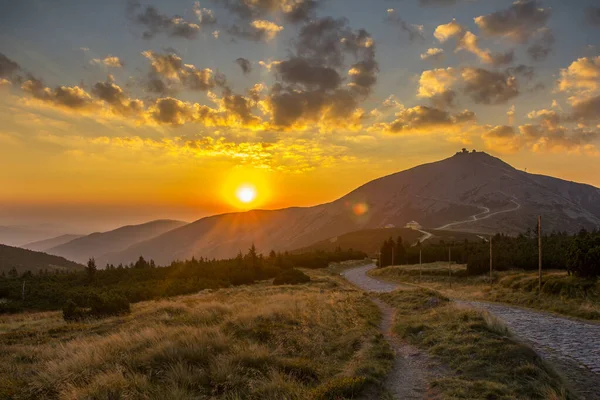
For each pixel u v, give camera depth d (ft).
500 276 142.41
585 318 67.72
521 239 236.63
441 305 72.84
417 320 59.00
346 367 35.83
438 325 52.37
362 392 29.32
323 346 42.91
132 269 245.45
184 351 35.81
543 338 50.49
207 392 28.89
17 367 38.27
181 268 227.81
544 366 34.63
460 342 42.14
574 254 91.45
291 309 64.08
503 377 31.94
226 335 44.39
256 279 211.82
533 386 29.84
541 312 77.25
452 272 176.55
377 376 32.99
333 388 28.35
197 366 33.68
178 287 161.99
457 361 36.83
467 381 31.19
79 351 40.78
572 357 40.98
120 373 29.99
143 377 29.94
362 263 370.73
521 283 105.09
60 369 33.78
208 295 131.03
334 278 209.97
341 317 61.41
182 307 80.59
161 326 53.42
